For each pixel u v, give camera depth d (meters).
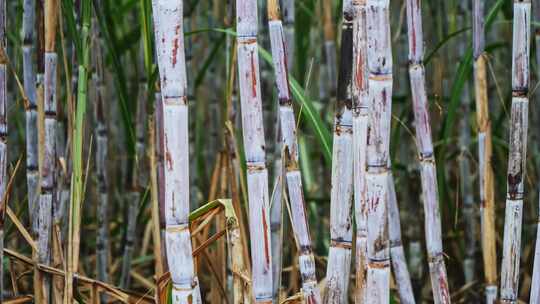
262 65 1.91
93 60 1.60
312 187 2.11
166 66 0.98
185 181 1.01
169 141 1.00
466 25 1.88
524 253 2.05
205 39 2.36
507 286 1.25
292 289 1.66
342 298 1.17
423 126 1.24
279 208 1.42
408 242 2.13
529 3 1.18
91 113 1.87
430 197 1.26
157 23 0.97
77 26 1.45
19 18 1.54
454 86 1.43
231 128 1.54
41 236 1.39
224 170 1.64
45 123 1.35
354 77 1.06
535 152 1.95
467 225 1.87
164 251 1.47
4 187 1.26
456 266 2.07
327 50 1.93
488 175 1.35
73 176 1.27
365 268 1.11
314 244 2.21
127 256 1.82
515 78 1.20
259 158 1.09
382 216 1.04
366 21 0.99
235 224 1.21
